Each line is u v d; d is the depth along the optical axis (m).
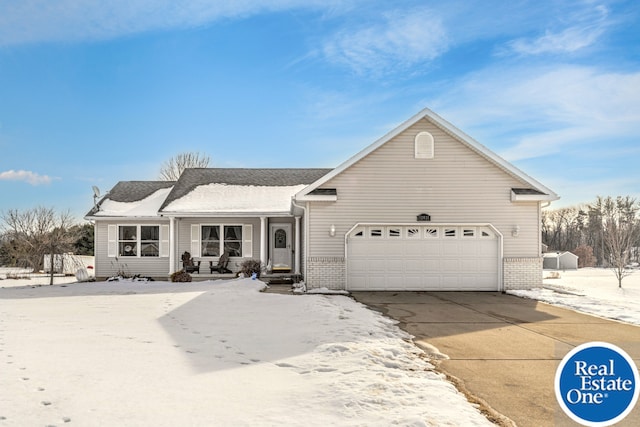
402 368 6.75
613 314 11.75
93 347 7.85
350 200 17.00
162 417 4.71
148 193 25.16
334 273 16.86
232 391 5.57
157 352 7.55
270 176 25.27
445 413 4.90
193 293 15.68
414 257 17.08
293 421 4.61
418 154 17.08
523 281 17.02
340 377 6.13
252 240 22.45
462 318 11.37
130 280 20.81
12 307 12.89
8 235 34.56
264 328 9.66
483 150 16.89
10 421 4.62
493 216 17.09
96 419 4.67
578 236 60.03
